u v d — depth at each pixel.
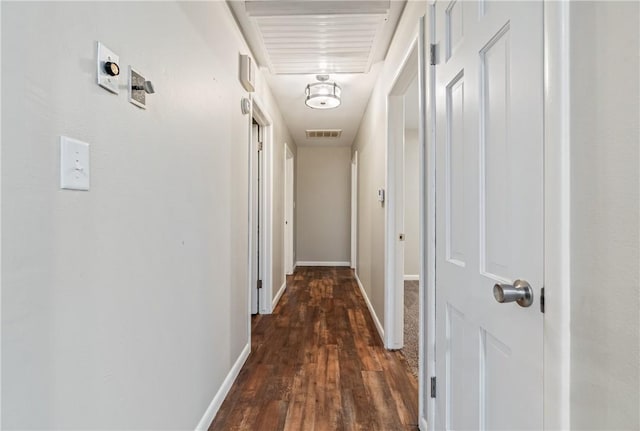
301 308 3.65
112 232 0.92
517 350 0.83
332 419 1.68
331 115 4.20
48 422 0.71
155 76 1.14
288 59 2.56
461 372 1.17
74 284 0.78
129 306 1.00
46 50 0.70
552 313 0.71
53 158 0.72
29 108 0.66
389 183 2.57
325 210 6.36
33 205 0.67
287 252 5.48
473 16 1.07
